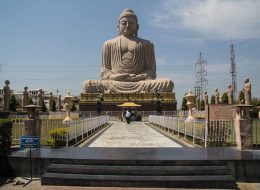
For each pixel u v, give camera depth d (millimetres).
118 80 66875
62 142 18453
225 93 63781
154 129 32719
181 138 23109
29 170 13703
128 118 43594
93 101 63344
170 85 65188
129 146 18703
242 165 12867
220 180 11570
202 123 19406
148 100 62375
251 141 16312
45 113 44281
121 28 70250
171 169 12305
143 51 69125
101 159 12953
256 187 12125
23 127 19625
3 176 13953
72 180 11945
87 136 24891
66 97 34312
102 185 11750
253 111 44969
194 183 11531
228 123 18438
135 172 12188
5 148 15234
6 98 36562
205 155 14000
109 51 69812
